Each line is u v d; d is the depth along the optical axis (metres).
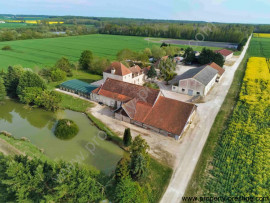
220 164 30.08
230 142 34.69
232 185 26.34
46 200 20.72
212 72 63.34
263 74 71.31
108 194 24.42
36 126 42.09
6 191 23.05
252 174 27.80
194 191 25.97
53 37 188.50
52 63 90.50
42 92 47.72
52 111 47.94
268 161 30.12
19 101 53.00
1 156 26.48
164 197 25.19
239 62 92.94
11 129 40.81
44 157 31.67
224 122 41.94
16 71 55.12
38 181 22.23
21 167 22.88
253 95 53.69
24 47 129.12
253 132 37.19
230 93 57.59
